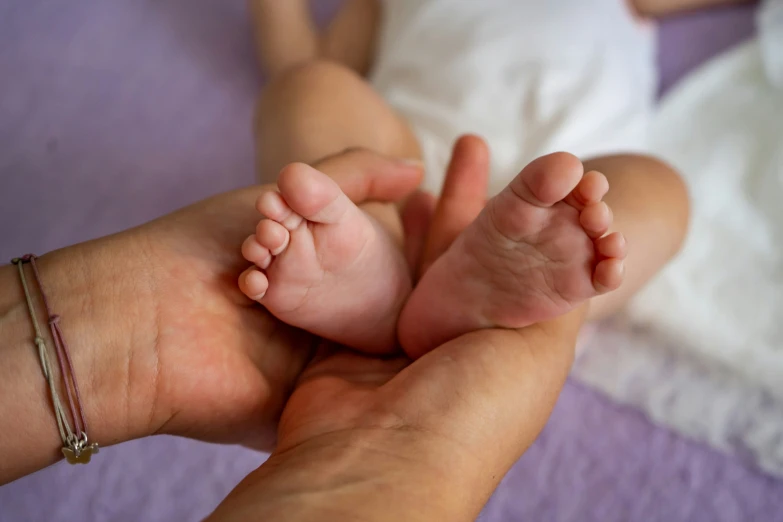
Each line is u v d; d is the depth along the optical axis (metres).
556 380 0.30
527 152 0.45
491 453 0.28
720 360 0.41
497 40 0.48
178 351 0.30
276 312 0.30
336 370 0.32
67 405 0.28
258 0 0.52
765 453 0.40
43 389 0.28
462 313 0.30
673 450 0.41
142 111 0.53
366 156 0.35
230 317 0.31
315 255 0.28
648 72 0.53
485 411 0.28
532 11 0.49
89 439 0.29
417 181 0.36
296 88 0.40
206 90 0.54
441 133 0.47
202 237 0.31
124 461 0.40
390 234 0.33
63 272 0.29
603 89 0.47
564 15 0.49
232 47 0.57
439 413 0.27
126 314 0.29
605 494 0.39
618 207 0.36
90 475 0.40
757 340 0.41
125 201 0.48
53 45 0.56
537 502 0.39
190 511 0.39
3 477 0.29
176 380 0.30
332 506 0.25
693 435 0.41
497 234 0.28
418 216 0.38
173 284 0.30
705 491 0.39
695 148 0.49
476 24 0.49
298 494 0.26
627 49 0.51
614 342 0.43
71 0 0.59
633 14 0.57
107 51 0.56
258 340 0.32
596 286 0.27
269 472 0.27
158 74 0.55
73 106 0.52
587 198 0.26
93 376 0.29
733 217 0.44
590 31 0.49
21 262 0.30
